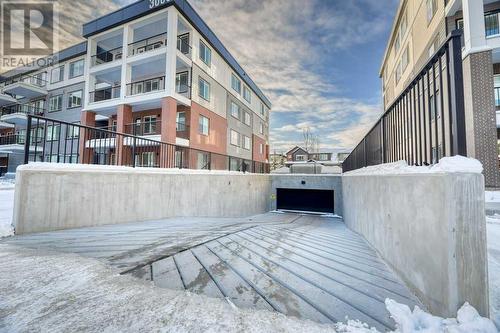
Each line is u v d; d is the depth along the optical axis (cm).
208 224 529
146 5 1286
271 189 1390
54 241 325
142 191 562
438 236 164
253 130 2489
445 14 997
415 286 195
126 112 1338
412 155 306
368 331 141
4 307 160
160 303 167
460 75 195
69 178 418
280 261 267
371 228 368
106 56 1639
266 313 157
